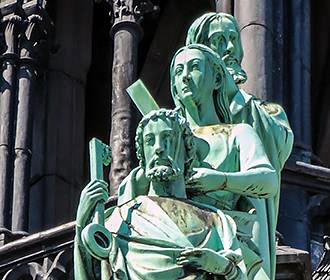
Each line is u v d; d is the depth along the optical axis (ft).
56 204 70.49
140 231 27.25
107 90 75.00
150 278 26.76
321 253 58.75
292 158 61.31
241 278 27.17
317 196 58.75
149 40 75.56
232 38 32.71
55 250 54.85
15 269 54.85
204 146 29.55
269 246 30.42
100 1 70.90
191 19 75.72
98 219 27.40
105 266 27.14
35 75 70.33
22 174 68.03
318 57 74.08
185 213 27.53
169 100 75.31
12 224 66.80
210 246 27.30
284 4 65.41
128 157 66.18
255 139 29.68
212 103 30.71
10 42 70.18
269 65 62.59
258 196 29.27
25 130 68.90
